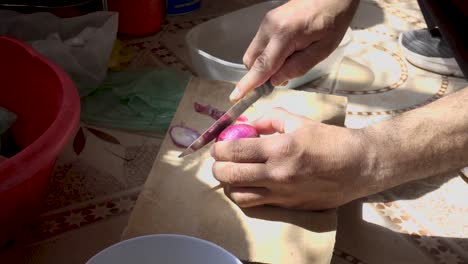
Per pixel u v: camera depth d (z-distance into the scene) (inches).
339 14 30.5
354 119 37.3
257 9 43.6
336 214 25.9
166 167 28.0
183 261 20.9
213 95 33.4
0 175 21.1
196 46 39.4
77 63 36.0
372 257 27.0
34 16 38.7
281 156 23.9
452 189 32.0
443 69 43.4
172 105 36.8
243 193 25.2
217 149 25.1
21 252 25.6
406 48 45.0
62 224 27.4
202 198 26.3
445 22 31.9
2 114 29.5
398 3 55.2
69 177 30.4
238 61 41.3
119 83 38.8
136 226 24.4
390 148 23.3
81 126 34.5
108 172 31.1
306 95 33.8
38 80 28.9
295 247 24.2
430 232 28.8
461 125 22.9
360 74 42.8
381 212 29.9
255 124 29.1
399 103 39.6
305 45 30.2
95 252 26.0
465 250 27.9
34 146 22.2
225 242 24.2
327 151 23.4
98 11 41.5
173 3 49.4
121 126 34.8
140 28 45.5
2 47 29.9
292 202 25.5
